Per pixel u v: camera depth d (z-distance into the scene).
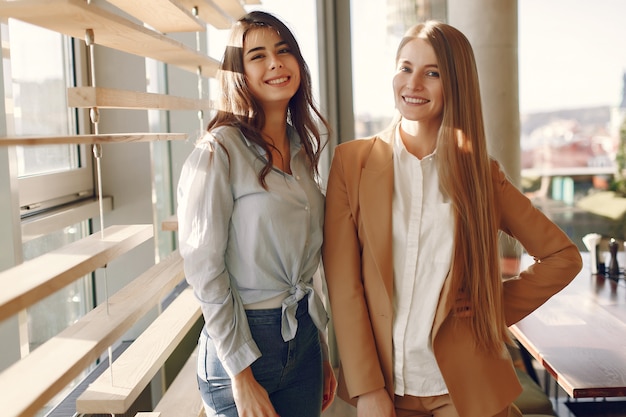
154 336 2.13
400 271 1.85
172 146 4.22
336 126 4.73
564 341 2.49
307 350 1.92
